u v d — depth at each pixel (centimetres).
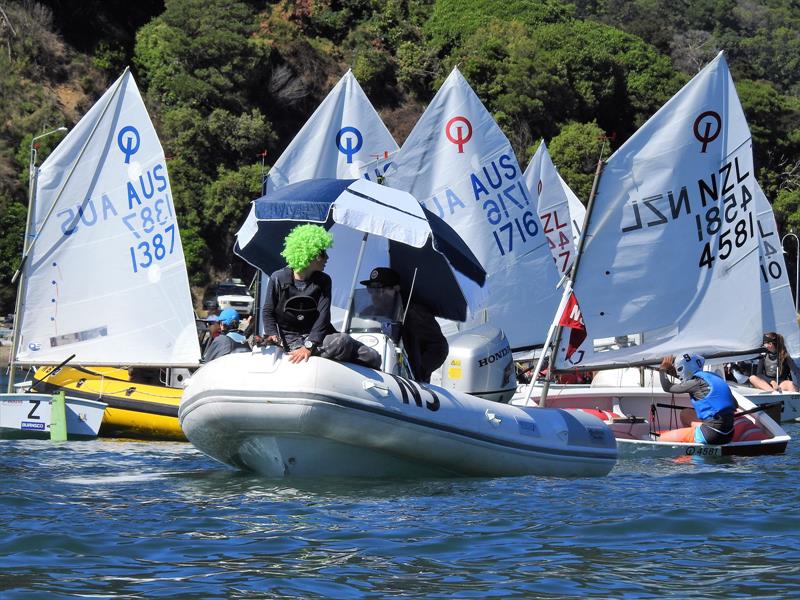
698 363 4112
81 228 5134
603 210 4356
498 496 2903
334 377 2919
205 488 2994
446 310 3547
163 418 4606
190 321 5188
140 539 2309
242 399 2950
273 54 16675
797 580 2031
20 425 4584
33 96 14650
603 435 3550
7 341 10119
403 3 19450
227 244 14438
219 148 14988
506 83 17538
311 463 3086
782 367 6322
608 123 19062
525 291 5144
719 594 1939
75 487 3017
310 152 5350
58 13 16075
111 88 5122
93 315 5159
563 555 2217
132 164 5153
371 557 2178
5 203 12700
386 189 3319
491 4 19162
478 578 2033
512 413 3331
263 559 2150
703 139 4397
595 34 19412
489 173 5094
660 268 4409
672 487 3145
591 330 4375
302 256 2889
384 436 3003
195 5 15662
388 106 17775
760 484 3228
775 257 7375
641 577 2052
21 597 1855
